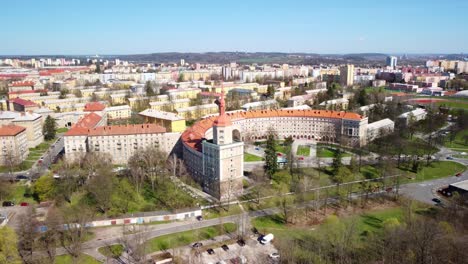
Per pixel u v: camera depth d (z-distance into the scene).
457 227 179.75
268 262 159.75
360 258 159.88
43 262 156.38
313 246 171.88
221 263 156.38
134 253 161.62
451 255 155.25
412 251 156.12
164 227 190.75
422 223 172.38
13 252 152.38
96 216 197.50
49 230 176.88
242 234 181.00
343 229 187.12
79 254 164.00
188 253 166.75
